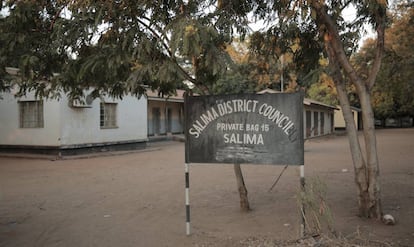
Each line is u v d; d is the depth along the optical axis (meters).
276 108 5.66
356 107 49.53
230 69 5.34
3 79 9.08
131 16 6.00
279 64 11.34
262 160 5.73
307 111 32.34
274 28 7.96
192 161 6.10
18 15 5.93
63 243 5.90
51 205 8.48
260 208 7.71
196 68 6.40
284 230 6.13
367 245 5.20
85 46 6.46
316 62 8.44
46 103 18.97
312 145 25.69
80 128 19.70
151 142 29.67
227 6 6.15
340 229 6.00
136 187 10.54
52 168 14.92
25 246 5.79
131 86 5.80
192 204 8.27
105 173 13.43
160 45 5.73
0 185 11.14
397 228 6.08
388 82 20.69
